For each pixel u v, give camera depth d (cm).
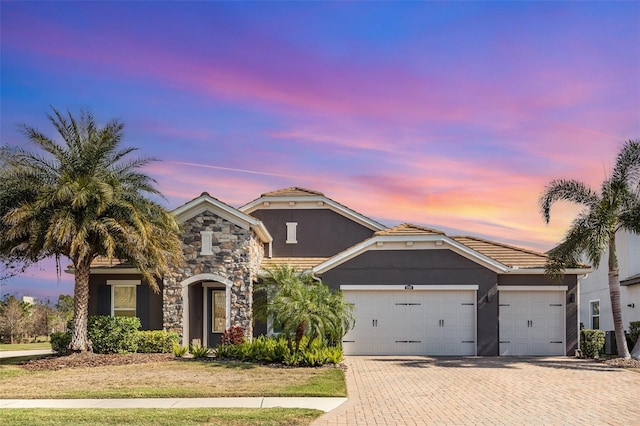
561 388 1598
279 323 2027
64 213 2008
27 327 4534
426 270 2484
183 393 1466
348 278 2500
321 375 1775
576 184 2292
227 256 2414
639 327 2506
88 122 2181
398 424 1159
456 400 1421
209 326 2645
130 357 2144
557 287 2475
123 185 2170
